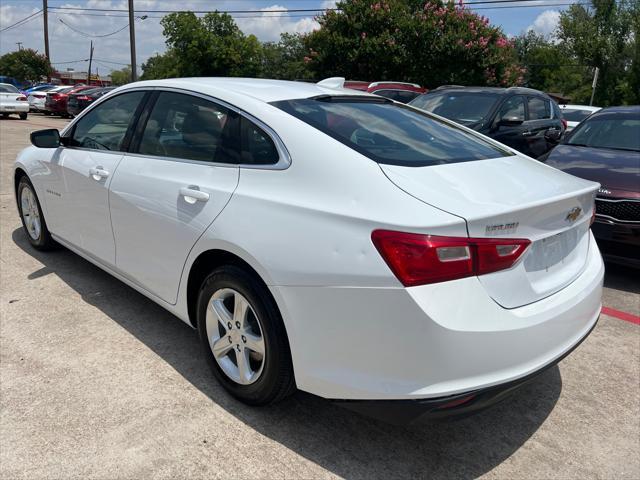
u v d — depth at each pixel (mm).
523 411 2916
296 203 2404
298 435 2625
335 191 2344
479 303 2113
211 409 2779
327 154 2459
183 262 2918
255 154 2703
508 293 2215
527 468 2492
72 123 4145
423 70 23000
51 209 4344
